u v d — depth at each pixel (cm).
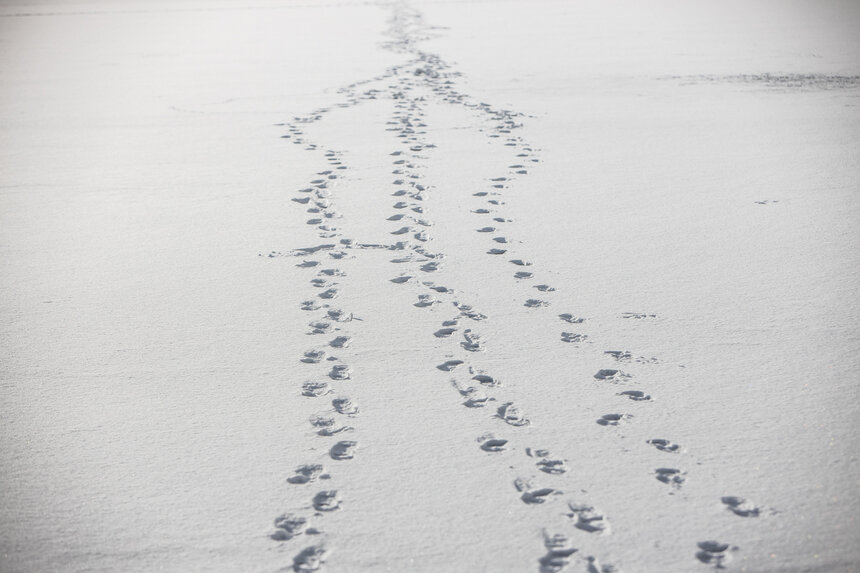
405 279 392
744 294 366
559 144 668
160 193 552
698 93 879
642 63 1111
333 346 325
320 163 622
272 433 265
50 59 1323
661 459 246
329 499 231
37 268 418
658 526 216
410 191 541
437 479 239
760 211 483
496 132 716
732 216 476
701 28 1498
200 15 2080
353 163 619
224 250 439
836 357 306
